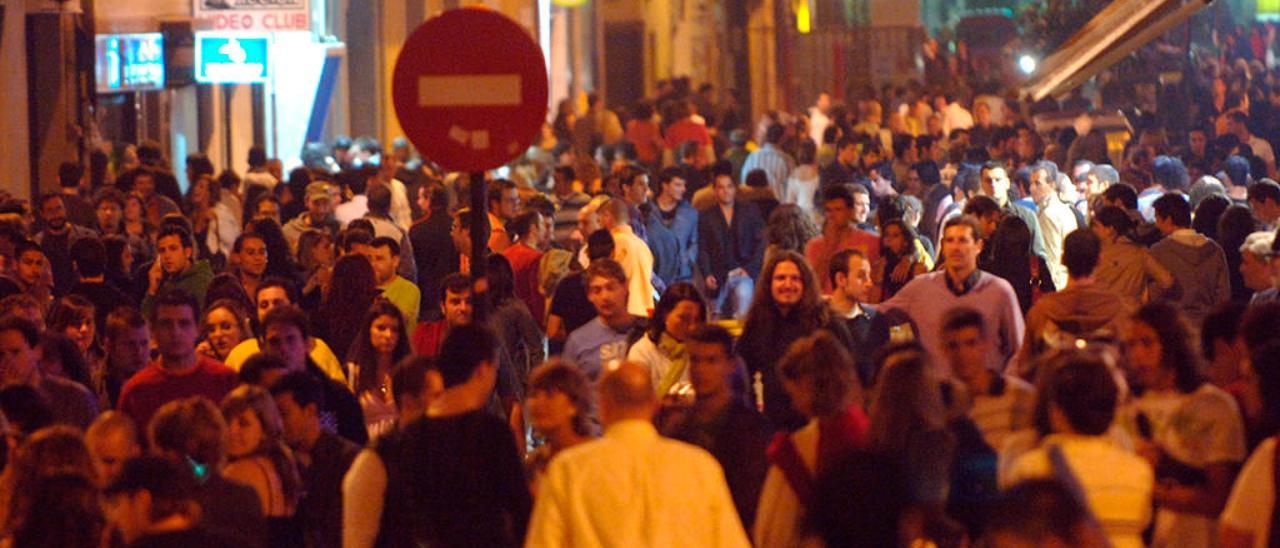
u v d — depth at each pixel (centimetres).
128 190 4312
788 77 12038
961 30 10575
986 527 1552
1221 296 2891
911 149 5681
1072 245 2261
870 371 2005
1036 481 1200
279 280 2658
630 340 2302
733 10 12062
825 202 3058
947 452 1521
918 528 1506
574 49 10944
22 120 5091
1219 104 7569
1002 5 11562
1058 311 2250
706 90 8675
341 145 6244
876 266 2958
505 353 2345
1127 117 6731
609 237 3112
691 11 12088
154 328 2111
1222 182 4675
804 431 1603
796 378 1597
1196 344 1716
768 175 5438
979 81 9700
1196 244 2894
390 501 1639
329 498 1775
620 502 1509
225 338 2317
